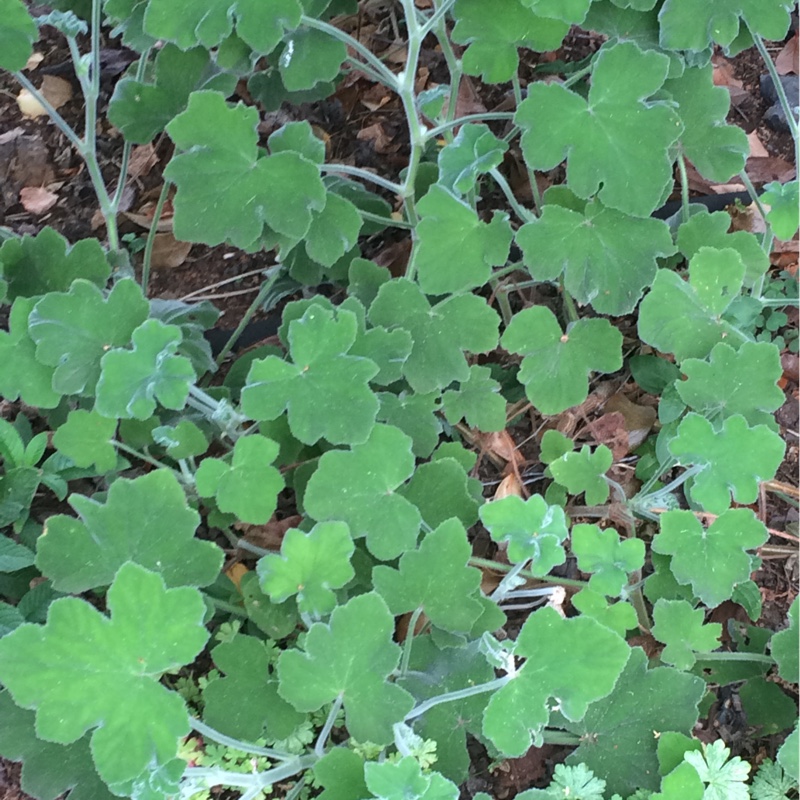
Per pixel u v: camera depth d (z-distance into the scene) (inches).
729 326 31.0
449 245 30.5
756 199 32.6
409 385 32.4
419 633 31.2
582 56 37.5
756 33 30.2
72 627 25.9
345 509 29.1
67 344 29.0
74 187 37.4
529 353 31.2
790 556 32.4
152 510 28.3
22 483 31.1
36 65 38.7
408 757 26.0
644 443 33.7
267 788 28.2
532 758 30.0
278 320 35.6
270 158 30.0
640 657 29.3
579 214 30.6
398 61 38.7
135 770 25.9
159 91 31.8
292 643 30.3
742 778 27.9
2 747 27.4
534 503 28.5
